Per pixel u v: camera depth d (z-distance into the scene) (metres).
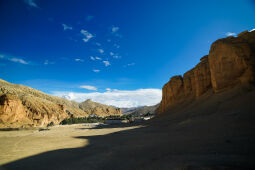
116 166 7.25
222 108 15.66
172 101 44.34
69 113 188.12
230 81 19.94
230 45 20.58
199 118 15.58
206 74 29.05
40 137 28.58
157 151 8.52
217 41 23.55
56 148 15.48
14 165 10.03
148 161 7.03
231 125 10.04
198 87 29.86
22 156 12.76
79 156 10.69
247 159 4.99
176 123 19.23
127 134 20.27
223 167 4.57
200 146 7.64
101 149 12.36
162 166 5.95
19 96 132.12
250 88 16.41
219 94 20.69
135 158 7.99
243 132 8.16
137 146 11.08
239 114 11.73
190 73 39.53
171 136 12.06
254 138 6.88
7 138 29.88
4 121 98.25
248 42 20.73
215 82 22.05
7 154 14.02
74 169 7.80
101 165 7.82
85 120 115.81
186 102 34.00
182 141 9.59
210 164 5.04
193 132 11.45
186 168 5.08
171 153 7.52
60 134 32.84
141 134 17.33
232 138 7.68
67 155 11.50
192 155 6.47
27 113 117.62
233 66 19.81
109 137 20.06
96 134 27.36
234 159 5.16
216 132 9.64
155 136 13.83
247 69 18.09
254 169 4.25
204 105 21.36
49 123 114.44
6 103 103.75
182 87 43.16
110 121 76.06
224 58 20.97
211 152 6.37
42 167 8.90
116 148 11.67
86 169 7.54
